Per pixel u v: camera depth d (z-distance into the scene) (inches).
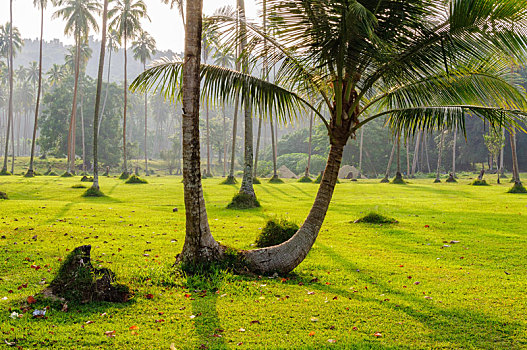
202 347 169.2
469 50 253.3
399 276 299.9
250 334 185.2
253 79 298.4
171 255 344.5
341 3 231.8
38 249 346.9
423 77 284.7
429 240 443.5
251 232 475.8
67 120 3056.1
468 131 2886.3
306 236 296.4
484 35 247.4
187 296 234.5
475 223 559.8
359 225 545.3
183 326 192.4
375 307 227.0
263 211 705.6
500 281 286.0
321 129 2970.0
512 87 270.5
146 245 387.2
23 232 424.5
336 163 291.4
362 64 264.8
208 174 2482.8
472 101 287.9
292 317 208.8
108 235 435.2
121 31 1829.5
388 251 389.1
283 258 293.6
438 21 253.3
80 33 2027.6
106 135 3189.0
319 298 241.0
